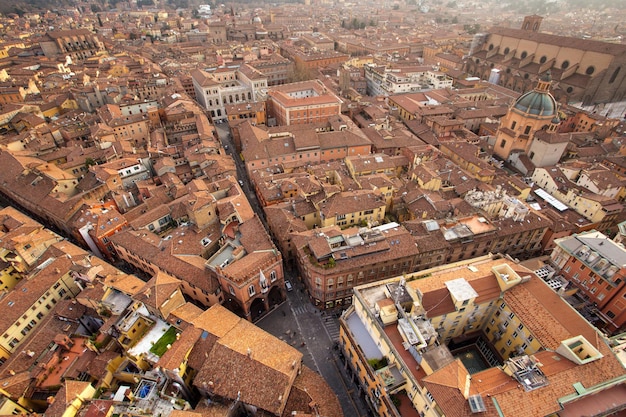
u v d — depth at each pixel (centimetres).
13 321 7875
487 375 5544
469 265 7700
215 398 6412
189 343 6706
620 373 5522
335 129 15775
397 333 6347
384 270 8781
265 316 9031
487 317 7619
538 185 13425
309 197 11075
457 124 16212
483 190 11456
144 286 7594
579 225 10881
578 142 15962
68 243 9819
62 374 7069
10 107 16788
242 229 9781
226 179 12025
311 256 8581
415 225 9600
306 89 19700
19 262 9162
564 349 5741
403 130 16338
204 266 8919
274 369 6288
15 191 12250
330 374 7750
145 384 6388
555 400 5131
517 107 14938
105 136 14775
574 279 8331
